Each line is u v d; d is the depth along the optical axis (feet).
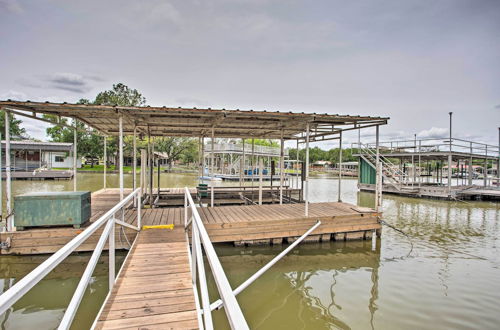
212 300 15.07
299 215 24.47
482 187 61.67
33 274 4.60
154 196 37.22
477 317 13.92
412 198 56.39
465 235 28.58
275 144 204.03
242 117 24.22
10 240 17.90
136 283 11.50
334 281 17.70
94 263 8.57
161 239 17.29
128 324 8.72
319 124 28.96
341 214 24.97
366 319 13.67
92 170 100.94
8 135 19.12
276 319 13.64
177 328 8.58
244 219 22.74
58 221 18.35
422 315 14.06
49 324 12.32
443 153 56.65
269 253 21.76
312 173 159.84
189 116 24.12
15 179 74.84
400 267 20.02
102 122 27.32
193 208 11.98
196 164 156.35
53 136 156.04
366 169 68.64
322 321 13.48
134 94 122.21
